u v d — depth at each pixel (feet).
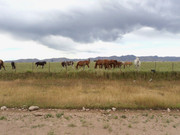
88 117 22.34
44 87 45.32
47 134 16.48
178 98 31.35
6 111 24.67
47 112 24.40
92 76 65.77
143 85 51.80
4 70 84.38
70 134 16.57
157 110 26.27
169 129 18.45
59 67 110.63
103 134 16.72
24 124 19.38
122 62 113.19
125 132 17.38
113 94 34.55
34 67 109.50
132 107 27.02
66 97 31.24
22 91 36.94
